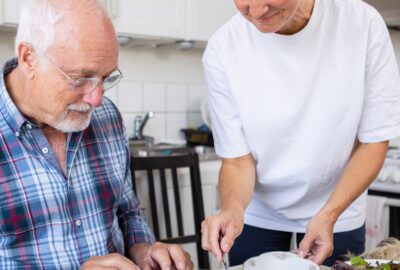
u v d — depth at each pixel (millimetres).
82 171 1156
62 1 954
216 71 1343
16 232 1057
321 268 1129
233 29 1325
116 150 1242
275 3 1005
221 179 1354
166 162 2070
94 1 979
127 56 2682
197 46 2801
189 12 2535
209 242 1063
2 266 1054
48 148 1086
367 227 2316
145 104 2758
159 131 2822
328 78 1255
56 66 958
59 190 1098
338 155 1306
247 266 1022
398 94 1261
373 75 1247
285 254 1052
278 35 1235
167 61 2814
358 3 1262
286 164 1337
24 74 1017
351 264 1062
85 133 1188
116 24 2314
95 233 1146
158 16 2436
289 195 1395
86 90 991
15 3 2084
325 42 1244
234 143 1355
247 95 1306
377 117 1264
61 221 1099
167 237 2109
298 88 1261
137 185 2209
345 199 1205
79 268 1108
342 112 1262
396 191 2260
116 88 2654
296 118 1278
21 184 1064
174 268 1065
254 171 1368
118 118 1280
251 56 1295
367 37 1232
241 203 1252
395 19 2297
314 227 1156
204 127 2834
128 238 1257
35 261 1073
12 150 1065
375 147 1279
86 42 947
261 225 1497
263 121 1299
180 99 2879
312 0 1208
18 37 988
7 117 1062
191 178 2131
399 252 1218
